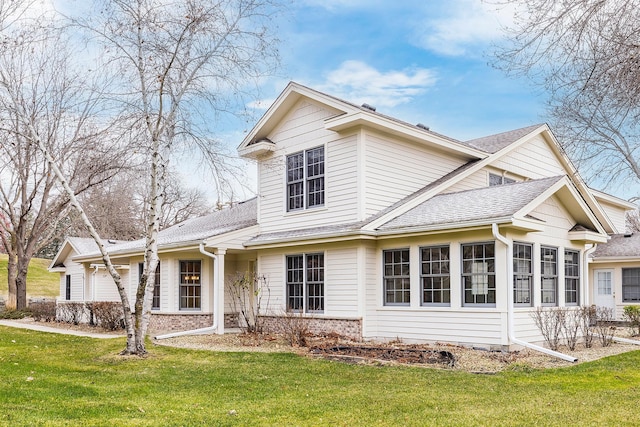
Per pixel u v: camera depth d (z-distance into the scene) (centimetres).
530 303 1337
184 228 2347
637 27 759
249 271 1862
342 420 696
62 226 4344
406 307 1432
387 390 880
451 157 1817
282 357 1230
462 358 1166
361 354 1251
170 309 1922
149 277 1301
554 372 1030
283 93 1728
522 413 727
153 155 1262
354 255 1496
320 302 1595
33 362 1203
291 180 1759
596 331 1565
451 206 1453
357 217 1530
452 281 1346
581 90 817
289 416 718
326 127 1573
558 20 755
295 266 1684
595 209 1625
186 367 1119
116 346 1451
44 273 4906
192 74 1259
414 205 1577
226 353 1295
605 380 961
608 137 1007
